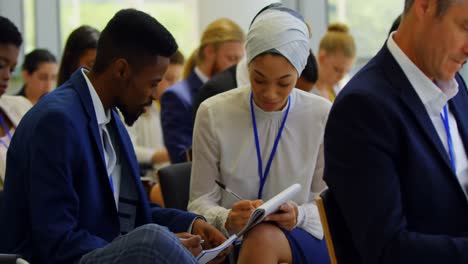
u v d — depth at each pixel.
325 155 1.94
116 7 5.50
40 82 4.27
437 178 1.85
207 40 4.13
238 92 2.64
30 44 5.38
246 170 2.58
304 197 2.59
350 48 4.21
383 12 5.32
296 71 2.46
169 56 2.23
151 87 2.22
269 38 2.39
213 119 2.60
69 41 2.97
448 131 1.98
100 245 2.04
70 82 2.22
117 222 2.22
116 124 2.33
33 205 2.04
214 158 2.61
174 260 1.88
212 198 2.61
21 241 2.11
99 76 2.21
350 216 1.87
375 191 1.83
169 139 4.08
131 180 2.36
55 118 2.08
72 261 2.01
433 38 1.87
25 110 3.17
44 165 2.05
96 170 2.17
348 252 1.98
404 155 1.86
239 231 2.32
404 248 1.79
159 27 2.20
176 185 2.90
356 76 1.96
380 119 1.85
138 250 1.87
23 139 2.10
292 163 2.58
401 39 1.96
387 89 1.89
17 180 2.10
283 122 2.58
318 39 5.49
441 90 1.95
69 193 2.06
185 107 4.08
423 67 1.92
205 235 2.36
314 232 2.44
